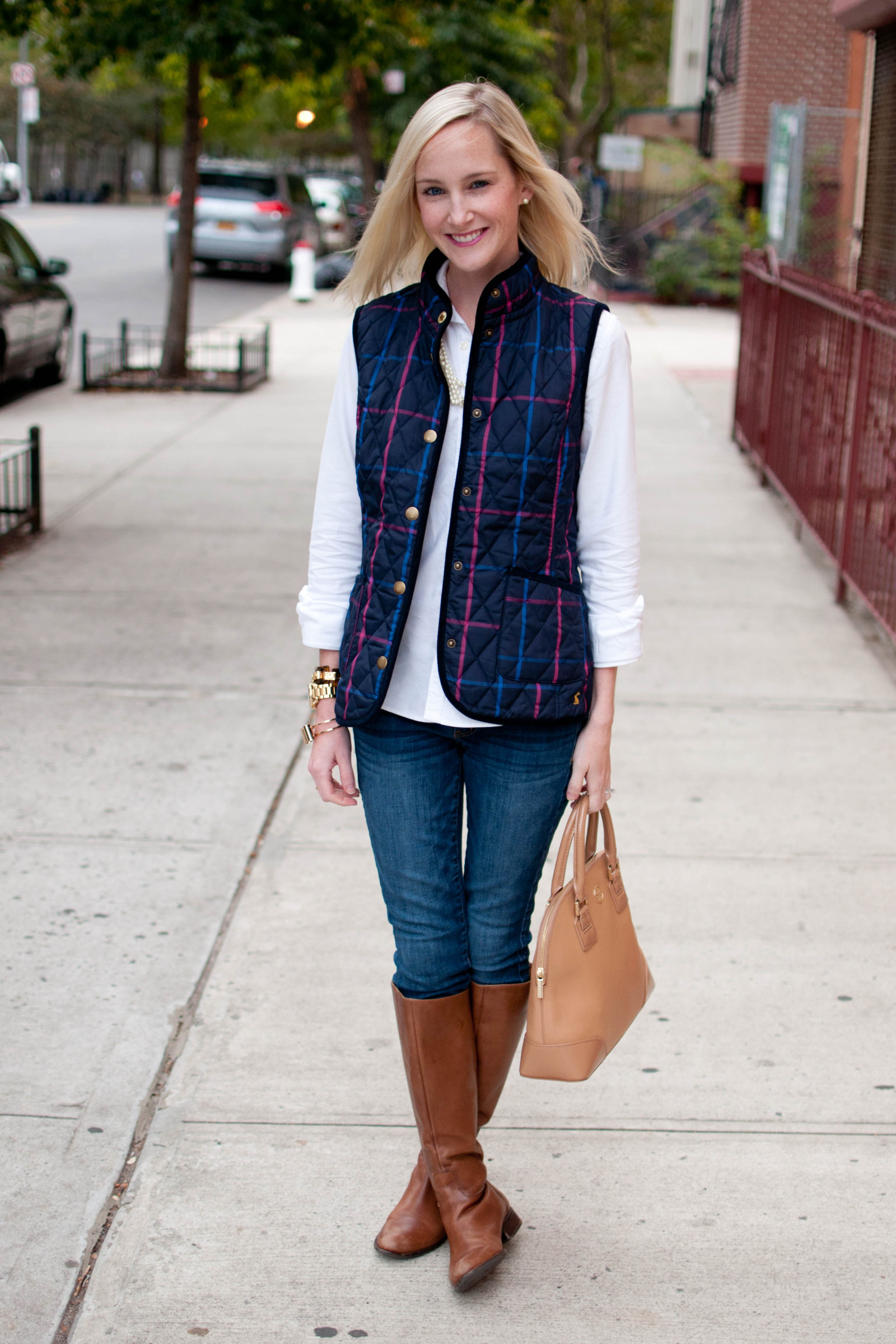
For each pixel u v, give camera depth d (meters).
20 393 12.79
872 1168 2.67
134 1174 2.63
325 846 4.05
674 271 21.45
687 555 7.36
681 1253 2.45
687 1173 2.66
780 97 20.39
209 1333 2.25
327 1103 2.85
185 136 12.93
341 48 12.32
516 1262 2.42
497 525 2.06
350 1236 2.48
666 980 3.33
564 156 38.22
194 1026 3.11
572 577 2.14
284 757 4.68
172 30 11.44
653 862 3.94
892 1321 2.29
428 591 2.14
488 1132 2.78
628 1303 2.33
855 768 4.63
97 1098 2.86
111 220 43.03
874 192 9.66
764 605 6.49
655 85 46.28
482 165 2.01
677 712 5.13
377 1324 2.28
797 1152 2.72
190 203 13.06
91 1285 2.35
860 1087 2.92
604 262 2.34
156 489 8.84
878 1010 3.21
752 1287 2.37
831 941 3.52
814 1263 2.43
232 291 22.45
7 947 3.43
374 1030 3.11
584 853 2.21
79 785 4.41
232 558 7.23
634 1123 2.81
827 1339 2.26
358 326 2.18
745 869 3.90
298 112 32.81
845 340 6.55
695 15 29.22
